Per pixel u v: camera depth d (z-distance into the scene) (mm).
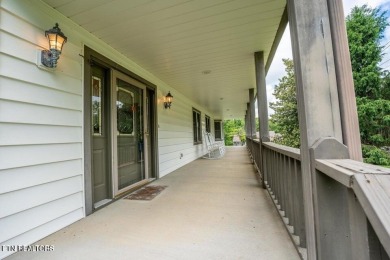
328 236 990
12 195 1694
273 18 2424
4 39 1663
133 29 2576
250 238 1822
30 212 1825
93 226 2123
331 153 1020
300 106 1174
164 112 5082
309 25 1120
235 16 2371
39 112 1934
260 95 3451
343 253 978
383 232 506
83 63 2496
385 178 620
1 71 1637
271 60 3727
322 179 1006
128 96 3588
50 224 1992
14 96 1724
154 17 2342
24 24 1823
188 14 2307
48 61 1973
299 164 1657
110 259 1555
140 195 3180
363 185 610
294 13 1175
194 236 1874
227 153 10211
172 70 4156
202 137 9508
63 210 2137
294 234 1766
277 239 1799
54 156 2068
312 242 1083
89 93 2557
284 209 2176
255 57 3387
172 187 3650
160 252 1634
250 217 2270
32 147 1866
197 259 1535
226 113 12656
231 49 3248
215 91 6234
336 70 1089
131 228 2059
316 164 1006
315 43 1105
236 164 6348
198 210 2504
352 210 741
